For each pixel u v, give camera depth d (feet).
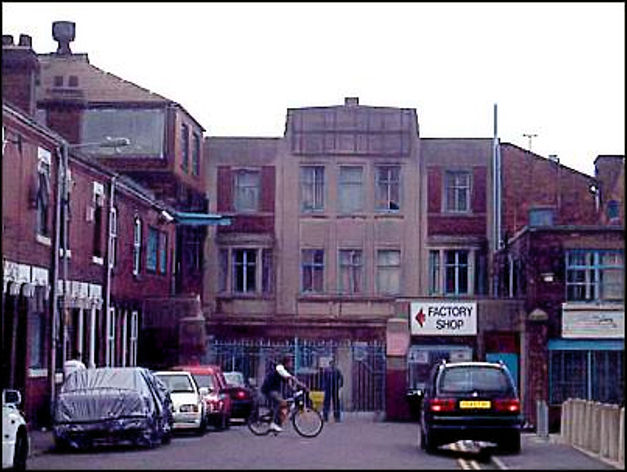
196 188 171.83
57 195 106.42
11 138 94.43
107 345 124.26
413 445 87.51
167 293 156.97
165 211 150.61
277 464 68.13
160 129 158.51
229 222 159.74
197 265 170.71
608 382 134.21
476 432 77.77
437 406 78.23
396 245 174.09
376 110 175.11
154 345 143.23
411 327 138.41
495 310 138.10
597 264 134.92
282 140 175.94
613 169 171.83
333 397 133.90
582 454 79.61
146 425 81.87
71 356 114.01
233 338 173.17
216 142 176.35
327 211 174.70
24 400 98.84
